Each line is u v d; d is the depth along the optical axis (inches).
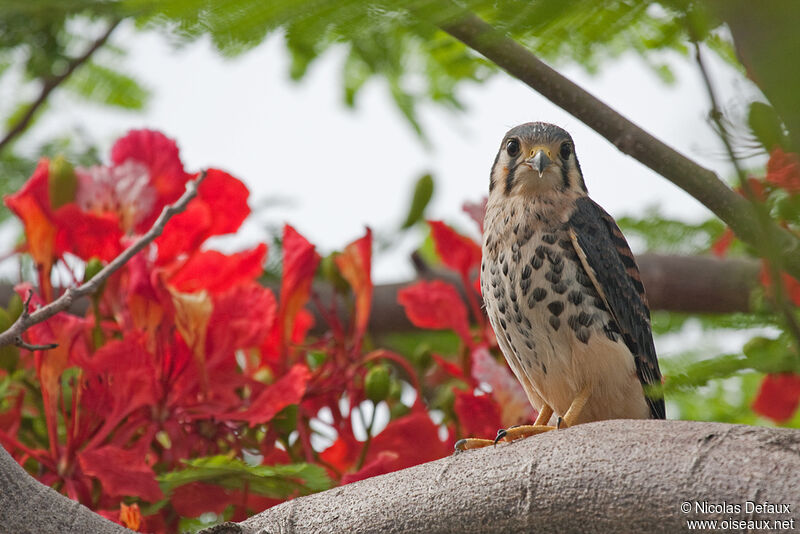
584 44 85.5
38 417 192.9
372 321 291.1
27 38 229.5
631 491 116.3
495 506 124.0
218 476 166.7
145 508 179.0
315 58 225.1
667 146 140.5
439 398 209.6
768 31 61.8
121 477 166.2
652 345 219.0
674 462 115.9
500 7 85.1
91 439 179.2
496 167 239.9
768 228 90.6
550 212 219.5
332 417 202.5
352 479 180.5
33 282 265.0
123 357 177.3
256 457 191.2
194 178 207.3
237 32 82.4
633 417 216.7
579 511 119.0
